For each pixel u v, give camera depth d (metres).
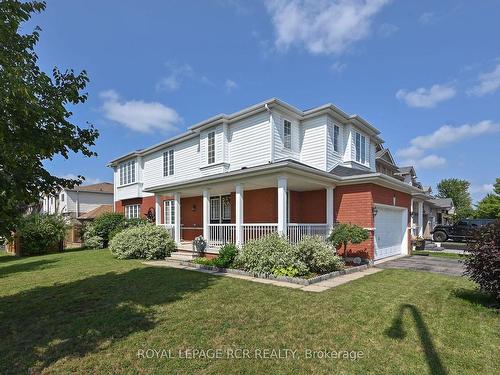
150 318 5.12
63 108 4.68
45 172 5.07
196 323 4.86
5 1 4.09
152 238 13.26
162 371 3.43
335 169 13.77
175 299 6.22
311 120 14.32
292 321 4.93
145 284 7.69
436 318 5.09
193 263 10.70
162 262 11.87
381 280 8.23
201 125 15.70
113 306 5.84
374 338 4.28
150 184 20.84
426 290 7.03
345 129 15.25
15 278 9.54
